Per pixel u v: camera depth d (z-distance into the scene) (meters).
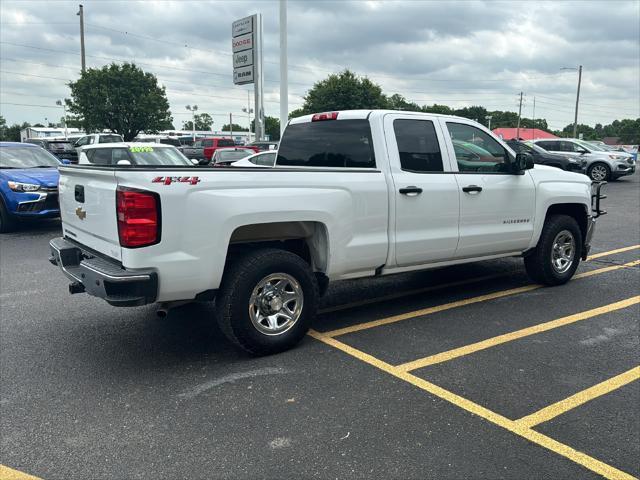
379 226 4.88
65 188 4.85
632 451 3.07
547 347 4.59
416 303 5.91
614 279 6.87
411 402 3.64
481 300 5.98
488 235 5.68
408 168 5.11
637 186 20.56
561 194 6.29
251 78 23.91
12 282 7.02
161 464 2.99
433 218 5.21
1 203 10.77
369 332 5.00
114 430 3.34
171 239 3.83
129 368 4.26
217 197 3.98
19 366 4.31
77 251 4.58
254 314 4.31
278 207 4.24
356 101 41.41
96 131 44.16
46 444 3.20
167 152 12.59
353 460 3.00
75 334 5.04
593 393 3.76
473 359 4.35
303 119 5.75
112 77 43.16
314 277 4.57
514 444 3.14
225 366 4.28
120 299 3.72
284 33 14.74
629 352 4.48
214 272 4.04
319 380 4.00
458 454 3.04
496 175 5.73
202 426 3.37
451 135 5.47
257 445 3.15
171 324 5.31
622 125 128.88
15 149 11.92
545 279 6.41
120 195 3.72
